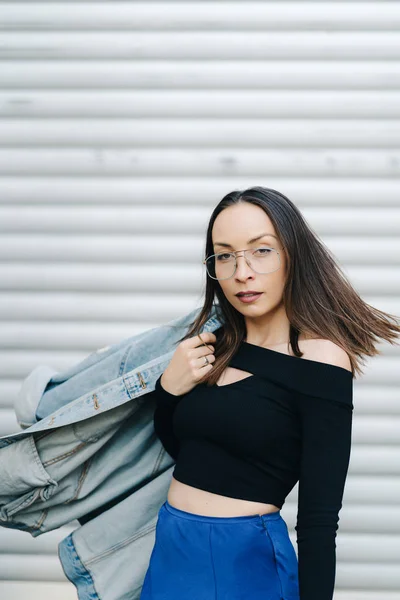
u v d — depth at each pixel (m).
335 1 2.87
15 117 2.93
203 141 2.90
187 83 2.89
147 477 2.10
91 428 1.99
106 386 1.97
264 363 1.66
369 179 2.87
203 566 1.58
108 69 2.91
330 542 1.48
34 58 2.93
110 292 2.91
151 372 1.97
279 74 2.87
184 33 2.89
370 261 2.87
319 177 2.87
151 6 2.90
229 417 1.62
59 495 2.04
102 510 2.18
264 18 2.87
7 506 2.02
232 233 1.66
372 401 2.85
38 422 2.00
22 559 2.93
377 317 1.81
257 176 2.89
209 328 1.91
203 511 1.62
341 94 2.87
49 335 2.92
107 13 2.91
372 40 2.86
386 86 2.86
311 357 1.61
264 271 1.65
